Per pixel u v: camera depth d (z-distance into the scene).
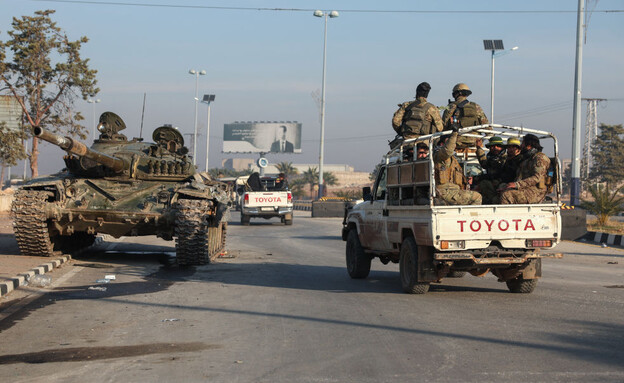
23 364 8.18
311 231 37.34
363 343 9.20
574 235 30.75
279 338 9.56
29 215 19.30
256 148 154.50
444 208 12.36
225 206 20.78
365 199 16.64
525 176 13.23
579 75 36.38
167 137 23.11
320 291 14.34
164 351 8.81
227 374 7.67
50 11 55.72
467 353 8.57
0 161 55.31
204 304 12.57
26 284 15.09
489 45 60.78
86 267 18.88
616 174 117.50
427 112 15.42
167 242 29.34
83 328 10.34
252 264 20.02
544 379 7.34
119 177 21.00
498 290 14.48
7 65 54.34
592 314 11.38
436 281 13.36
